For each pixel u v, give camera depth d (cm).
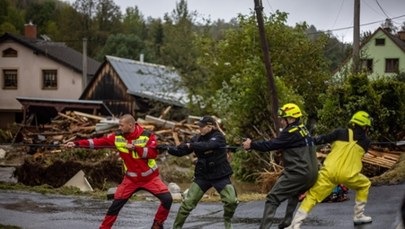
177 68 3425
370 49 4344
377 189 1236
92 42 6819
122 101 3666
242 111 1783
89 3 7019
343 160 787
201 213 1073
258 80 1756
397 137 1719
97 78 3759
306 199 777
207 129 789
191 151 787
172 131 2553
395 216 927
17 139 3123
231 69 2616
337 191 1089
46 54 4125
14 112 4266
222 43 2706
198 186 797
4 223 947
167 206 802
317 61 2511
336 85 1822
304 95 2316
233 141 1791
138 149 779
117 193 798
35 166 1659
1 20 6525
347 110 1653
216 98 2148
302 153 755
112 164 1664
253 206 1139
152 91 3488
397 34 4666
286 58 2439
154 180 799
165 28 4153
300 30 2556
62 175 1639
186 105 3164
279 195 760
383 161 1535
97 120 2739
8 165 2402
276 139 758
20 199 1234
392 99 1706
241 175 1800
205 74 3262
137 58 5803
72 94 4106
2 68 4262
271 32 2475
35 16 6962
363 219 870
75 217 1020
